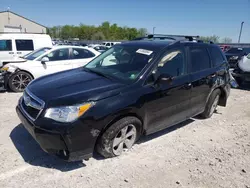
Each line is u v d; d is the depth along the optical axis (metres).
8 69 6.91
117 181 2.89
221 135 4.45
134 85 3.37
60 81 3.51
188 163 3.38
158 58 3.75
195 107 4.54
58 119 2.79
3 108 5.30
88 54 8.23
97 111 2.92
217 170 3.25
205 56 4.80
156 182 2.93
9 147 3.52
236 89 8.94
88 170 3.07
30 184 2.74
